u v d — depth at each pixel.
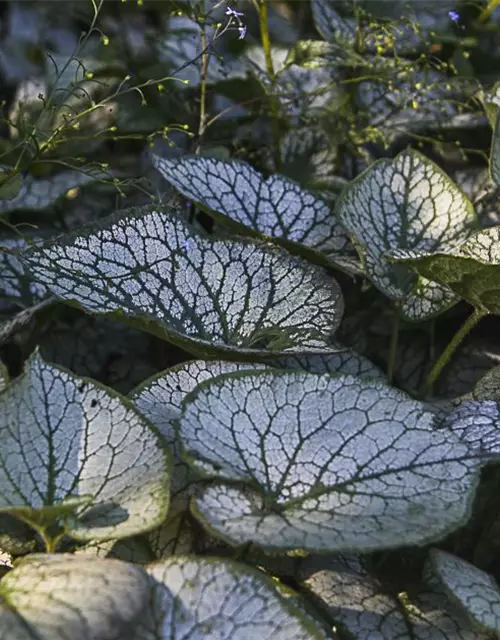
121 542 0.81
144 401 0.84
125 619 0.73
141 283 0.88
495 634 0.78
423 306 0.93
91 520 0.77
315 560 0.82
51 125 1.06
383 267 0.93
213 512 0.77
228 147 1.09
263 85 1.04
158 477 0.78
